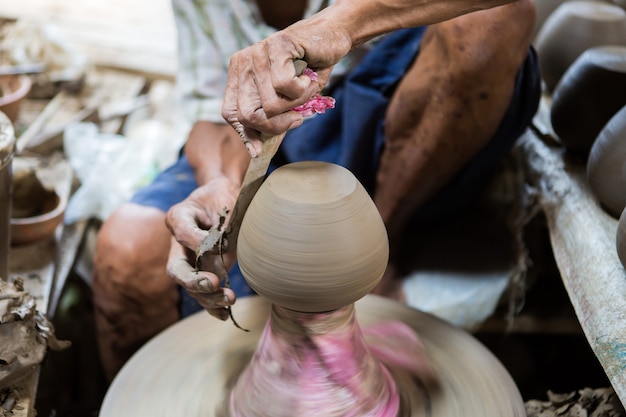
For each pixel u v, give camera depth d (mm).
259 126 1132
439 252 2051
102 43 3561
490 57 1648
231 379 1434
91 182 2406
